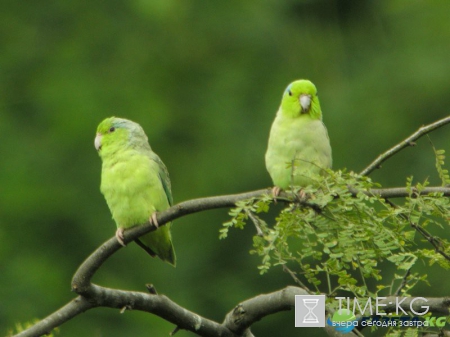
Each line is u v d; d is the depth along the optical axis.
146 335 15.46
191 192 18.41
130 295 6.60
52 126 18.94
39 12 21.34
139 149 8.45
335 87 20.34
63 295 16.56
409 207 5.65
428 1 21.09
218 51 21.05
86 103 19.19
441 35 20.39
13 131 18.88
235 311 6.85
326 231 5.64
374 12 21.73
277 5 21.91
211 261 17.33
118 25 21.12
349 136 19.08
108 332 15.49
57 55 20.56
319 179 5.74
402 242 5.57
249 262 17.22
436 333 5.82
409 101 19.41
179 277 17.08
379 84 19.89
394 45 20.86
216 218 17.67
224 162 18.70
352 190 5.76
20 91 19.86
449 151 18.08
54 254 17.28
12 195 17.58
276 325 16.72
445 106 19.28
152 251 8.76
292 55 21.03
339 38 21.31
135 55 20.61
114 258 16.91
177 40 21.05
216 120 19.55
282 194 6.18
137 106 19.27
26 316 15.87
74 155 18.45
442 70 19.64
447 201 5.62
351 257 5.51
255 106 20.05
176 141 19.34
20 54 20.56
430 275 14.41
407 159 18.41
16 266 16.59
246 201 5.88
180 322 6.77
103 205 17.91
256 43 21.22
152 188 8.26
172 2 21.31
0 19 21.20
